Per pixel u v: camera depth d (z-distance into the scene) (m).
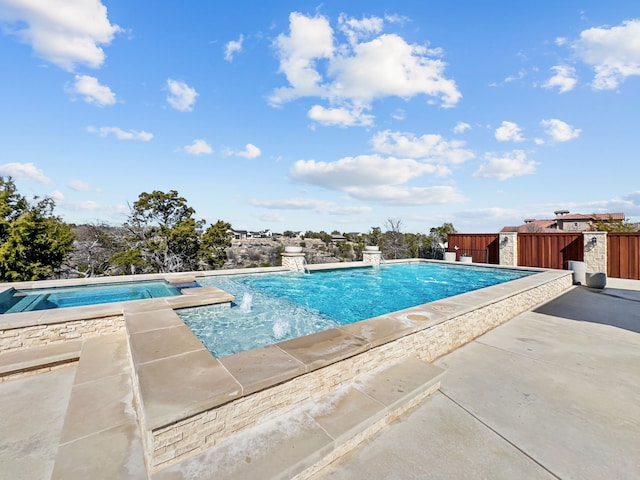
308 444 2.41
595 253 12.94
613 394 3.49
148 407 2.17
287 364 2.93
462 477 2.32
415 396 3.26
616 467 2.40
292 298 8.46
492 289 6.88
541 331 5.74
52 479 2.15
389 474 2.35
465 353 4.70
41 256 12.12
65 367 4.34
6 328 4.34
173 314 4.86
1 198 11.62
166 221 18.98
